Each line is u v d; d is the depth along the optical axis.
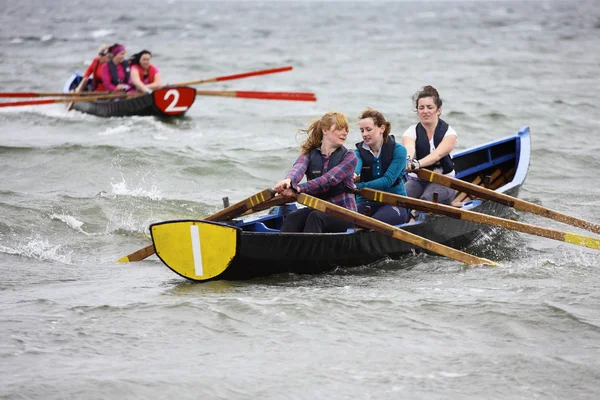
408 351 18.86
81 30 196.12
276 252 24.20
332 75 95.31
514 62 108.12
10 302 22.45
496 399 16.56
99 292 23.56
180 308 21.58
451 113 61.25
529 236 31.41
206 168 42.44
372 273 25.80
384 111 64.31
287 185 24.11
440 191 29.75
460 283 24.36
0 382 17.02
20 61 110.25
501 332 20.02
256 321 20.70
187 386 17.02
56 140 50.16
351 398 16.61
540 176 42.03
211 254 23.81
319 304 21.83
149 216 33.50
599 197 37.75
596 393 16.78
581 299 22.50
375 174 27.20
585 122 59.31
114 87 59.53
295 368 17.95
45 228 31.31
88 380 17.17
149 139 51.09
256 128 57.06
